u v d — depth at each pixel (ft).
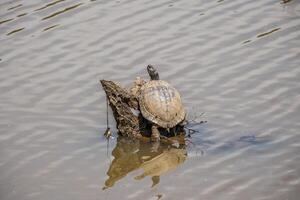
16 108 154.40
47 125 147.23
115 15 193.57
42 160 134.31
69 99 156.76
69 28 188.65
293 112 142.20
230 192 117.39
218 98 150.82
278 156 127.65
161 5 197.57
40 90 161.27
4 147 139.44
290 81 153.69
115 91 141.69
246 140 134.72
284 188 116.98
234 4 194.29
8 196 121.70
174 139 139.54
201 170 126.31
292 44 169.48
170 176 125.59
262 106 145.89
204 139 137.39
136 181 125.18
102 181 125.90
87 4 202.18
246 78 157.17
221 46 172.35
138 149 137.49
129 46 176.55
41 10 199.41
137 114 151.53
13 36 186.80
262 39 173.37
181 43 175.52
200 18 187.42
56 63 172.35
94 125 146.92
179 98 142.51
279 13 185.78
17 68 171.42
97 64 169.58
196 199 116.16
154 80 146.82
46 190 123.24
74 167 131.54
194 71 162.30
